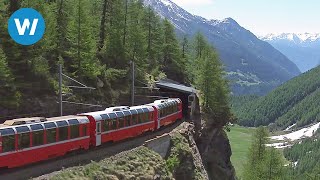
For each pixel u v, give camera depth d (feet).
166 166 164.96
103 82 223.92
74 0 207.51
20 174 110.52
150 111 188.65
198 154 217.77
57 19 209.36
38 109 171.53
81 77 205.46
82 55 200.95
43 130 120.47
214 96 287.69
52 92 182.19
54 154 124.77
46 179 109.09
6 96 157.38
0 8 164.14
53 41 192.24
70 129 131.64
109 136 153.38
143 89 254.27
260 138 269.85
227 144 295.28
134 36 257.55
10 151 109.19
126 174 135.33
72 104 191.11
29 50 173.99
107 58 243.19
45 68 182.60
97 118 146.20
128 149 157.17
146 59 269.03
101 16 249.55
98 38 238.68
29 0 175.22
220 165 273.95
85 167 124.36
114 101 224.33
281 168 249.55
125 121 164.96
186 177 184.14
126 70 242.37
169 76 341.21
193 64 359.25
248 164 267.39
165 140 184.75
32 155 116.37
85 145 139.33
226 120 294.05
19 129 112.68
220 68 297.12
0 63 151.64
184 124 242.37
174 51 344.49
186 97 276.00
